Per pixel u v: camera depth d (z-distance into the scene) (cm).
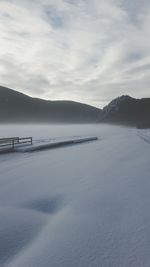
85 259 405
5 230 528
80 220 578
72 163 1466
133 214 602
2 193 825
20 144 2380
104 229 521
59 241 473
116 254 416
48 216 613
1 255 426
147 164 1361
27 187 900
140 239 468
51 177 1070
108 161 1523
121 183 936
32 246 456
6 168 1308
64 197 771
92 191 833
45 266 389
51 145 2488
